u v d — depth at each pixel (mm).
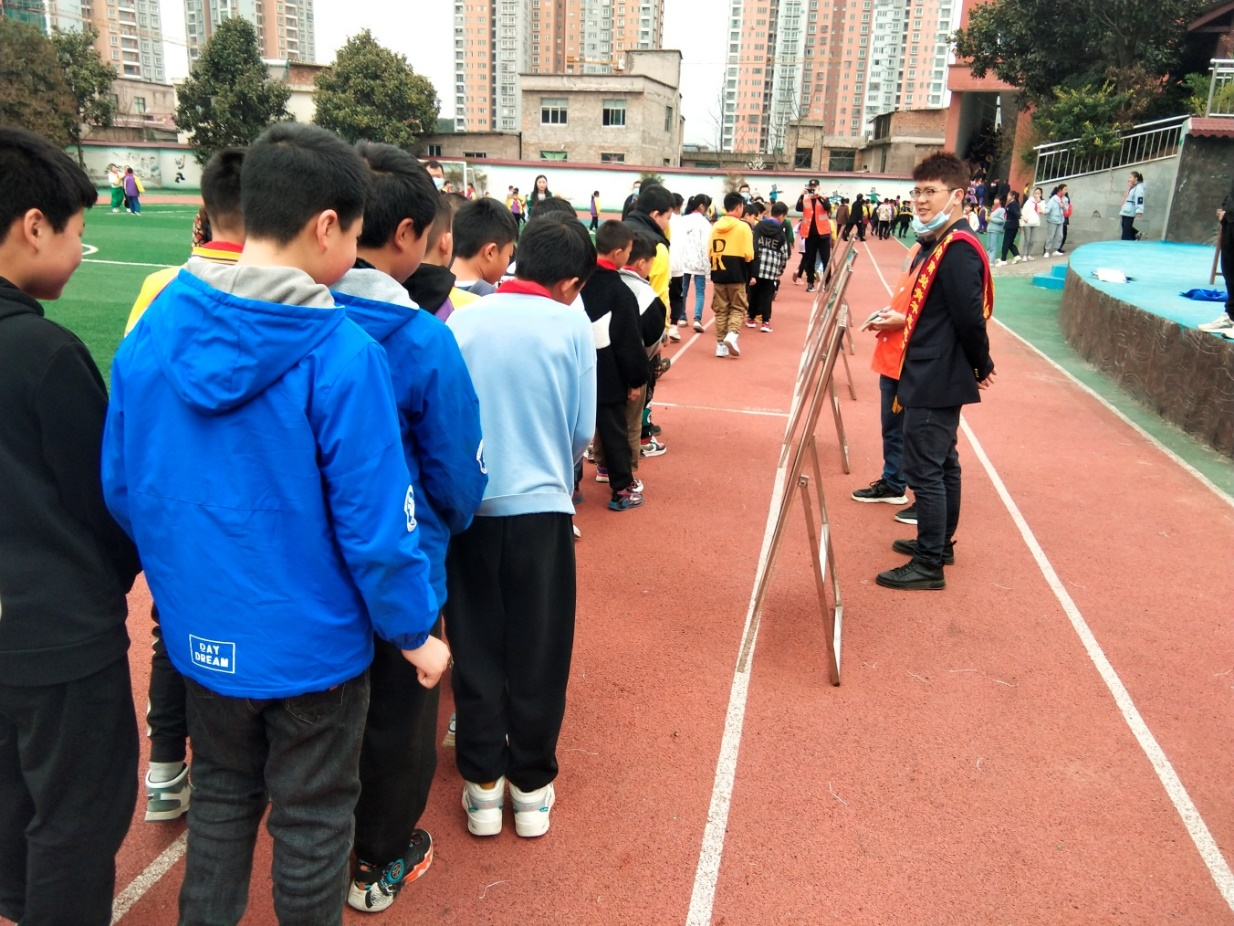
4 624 1741
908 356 4234
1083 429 7480
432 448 2066
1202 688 3654
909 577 4480
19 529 1743
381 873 2424
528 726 2607
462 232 3303
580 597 4336
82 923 1956
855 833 2797
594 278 4855
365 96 49469
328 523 1714
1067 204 20297
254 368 1582
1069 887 2604
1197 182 18500
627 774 3051
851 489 5945
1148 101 23891
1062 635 4062
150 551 1748
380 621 1754
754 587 4484
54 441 1759
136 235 22031
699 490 5875
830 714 3416
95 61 46750
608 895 2533
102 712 1880
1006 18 26797
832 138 70500
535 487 2504
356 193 1717
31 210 1775
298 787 1826
